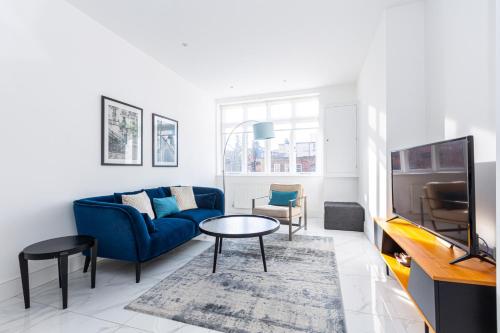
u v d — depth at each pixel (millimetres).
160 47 3225
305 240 3320
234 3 2389
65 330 1476
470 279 1093
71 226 2350
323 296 1850
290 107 5246
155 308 1700
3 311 1676
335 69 4008
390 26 2506
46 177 2146
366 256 2711
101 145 2691
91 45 2582
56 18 2234
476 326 1089
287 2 2389
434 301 1137
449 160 1445
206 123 5133
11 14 1910
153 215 2832
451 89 1904
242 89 4938
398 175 2184
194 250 2949
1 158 1846
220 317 1591
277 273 2264
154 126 3525
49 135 2172
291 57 3557
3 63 1861
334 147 4484
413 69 2445
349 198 4426
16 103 1938
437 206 1575
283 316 1599
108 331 1464
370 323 1531
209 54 3439
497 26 1022
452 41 1887
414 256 1424
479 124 1550
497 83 1021
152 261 2596
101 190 2688
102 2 2340
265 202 5102
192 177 4574
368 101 3420
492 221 1396
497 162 1030
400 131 2486
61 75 2275
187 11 2498
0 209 1838
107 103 2750
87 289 1984
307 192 4902
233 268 2385
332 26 2799
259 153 5441
